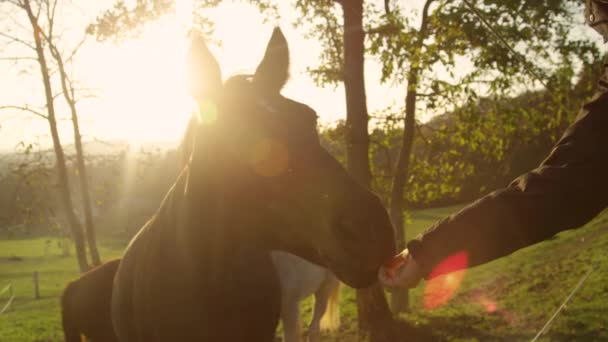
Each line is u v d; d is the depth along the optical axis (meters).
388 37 8.40
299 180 2.20
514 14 7.34
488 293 11.23
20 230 13.03
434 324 8.70
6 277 28.94
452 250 1.38
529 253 15.37
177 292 2.64
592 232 15.59
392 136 10.39
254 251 2.96
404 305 10.74
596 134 1.32
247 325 2.76
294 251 2.47
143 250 2.88
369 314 8.55
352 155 8.72
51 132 12.88
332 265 2.23
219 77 2.35
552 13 7.21
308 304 13.34
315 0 9.12
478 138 9.31
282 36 2.49
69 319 3.90
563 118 7.89
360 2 8.50
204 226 2.54
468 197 20.55
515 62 7.21
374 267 2.10
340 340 8.53
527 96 8.55
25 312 17.72
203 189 2.49
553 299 8.94
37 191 12.81
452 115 9.55
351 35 8.57
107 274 3.71
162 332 2.71
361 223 2.09
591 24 1.49
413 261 1.44
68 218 13.59
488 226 1.34
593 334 6.84
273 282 3.05
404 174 10.13
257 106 2.29
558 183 1.30
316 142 2.28
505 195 1.35
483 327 8.20
